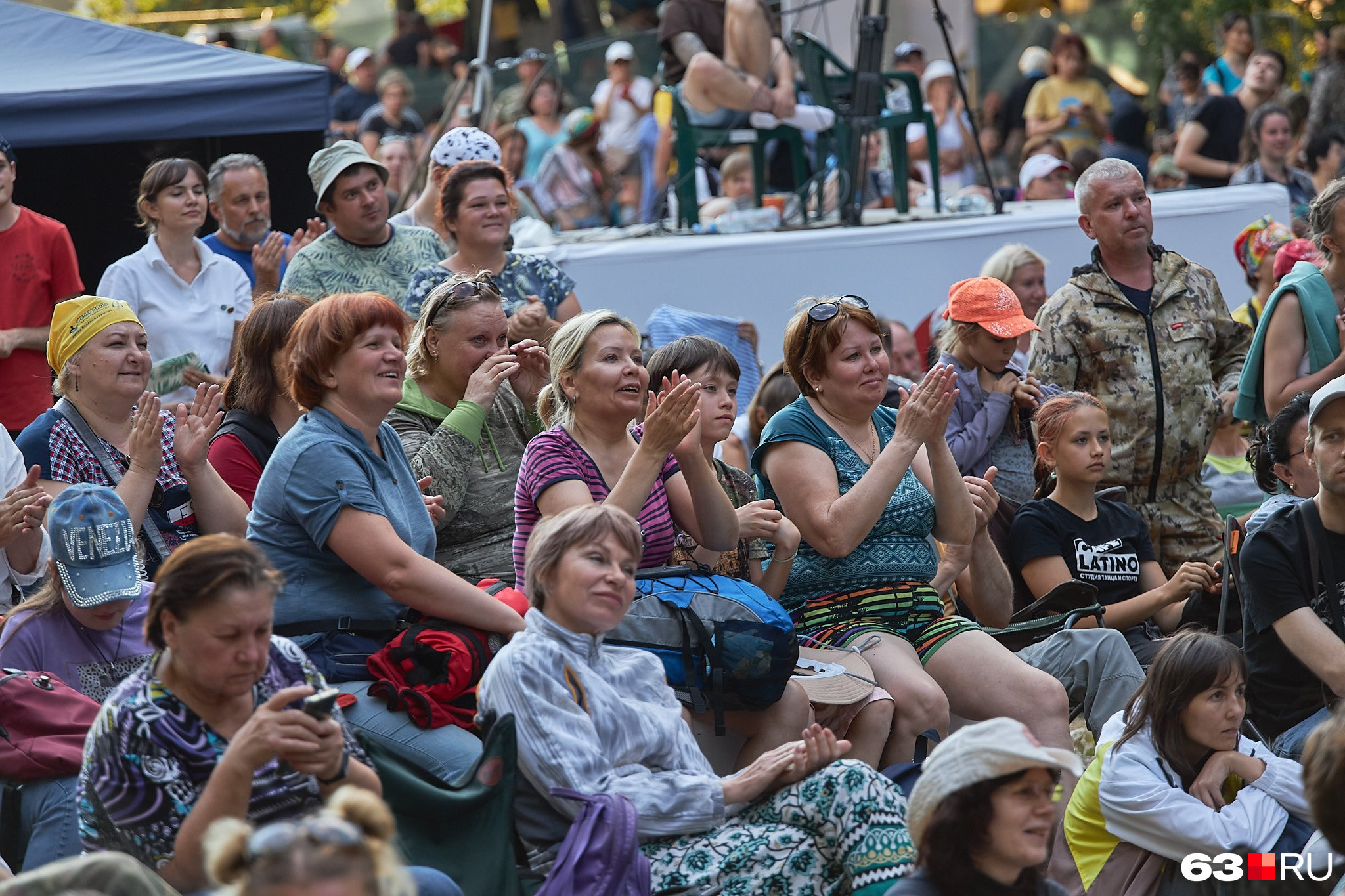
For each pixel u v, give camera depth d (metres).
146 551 7.91
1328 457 7.76
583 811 5.98
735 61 14.05
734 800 6.36
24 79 12.66
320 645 6.68
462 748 6.30
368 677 6.65
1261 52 20.78
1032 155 19.75
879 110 14.70
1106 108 22.17
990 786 5.41
